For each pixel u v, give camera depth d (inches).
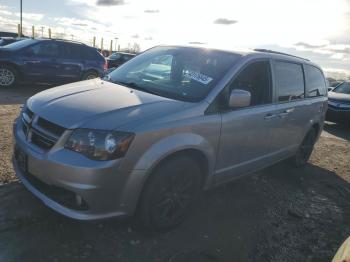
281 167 239.9
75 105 128.6
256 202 179.8
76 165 113.3
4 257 114.3
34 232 128.1
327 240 153.3
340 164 269.3
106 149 114.6
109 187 116.4
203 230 146.3
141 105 131.1
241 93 142.9
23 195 149.6
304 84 216.5
